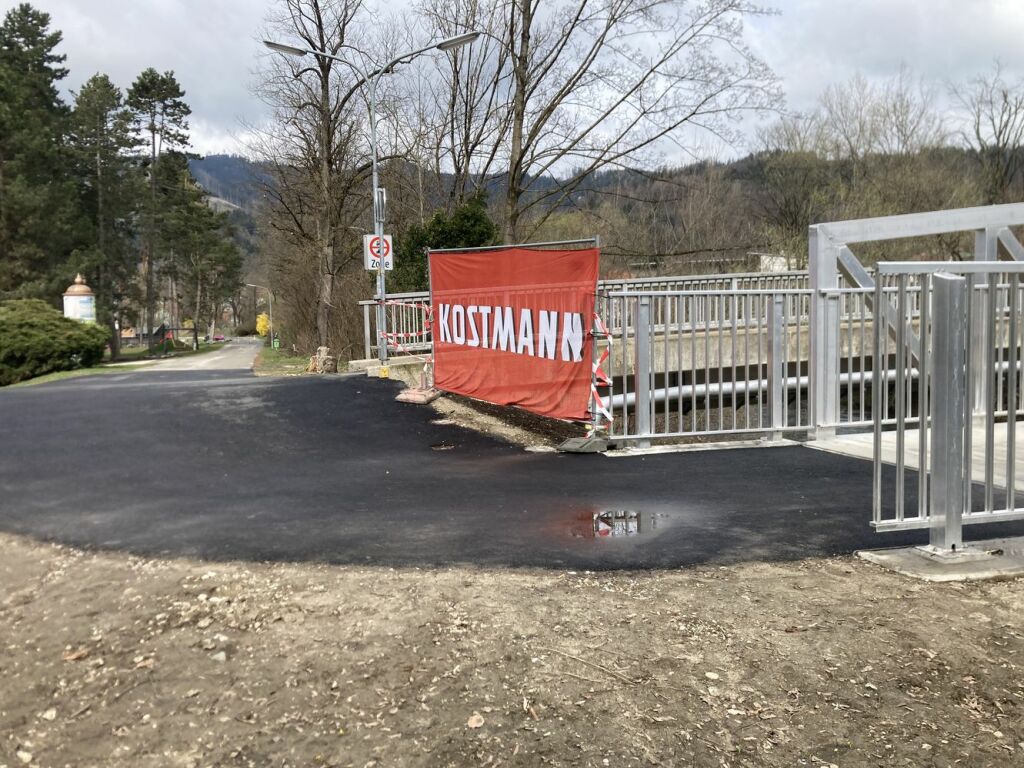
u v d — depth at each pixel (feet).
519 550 16.52
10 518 20.56
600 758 9.28
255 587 14.71
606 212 95.76
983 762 9.14
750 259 116.37
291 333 171.32
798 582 14.53
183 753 9.60
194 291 311.68
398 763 9.27
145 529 19.10
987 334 15.97
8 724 10.40
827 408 29.27
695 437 31.09
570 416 28.35
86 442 30.96
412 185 114.83
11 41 191.52
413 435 31.48
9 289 172.04
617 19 76.28
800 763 9.16
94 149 212.64
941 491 15.70
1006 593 13.88
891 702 10.39
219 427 33.55
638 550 16.46
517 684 10.93
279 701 10.67
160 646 12.40
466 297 35.32
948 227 29.78
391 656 11.78
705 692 10.67
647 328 27.66
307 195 118.21
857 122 130.52
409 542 17.24
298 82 106.42
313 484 23.70
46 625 13.47
